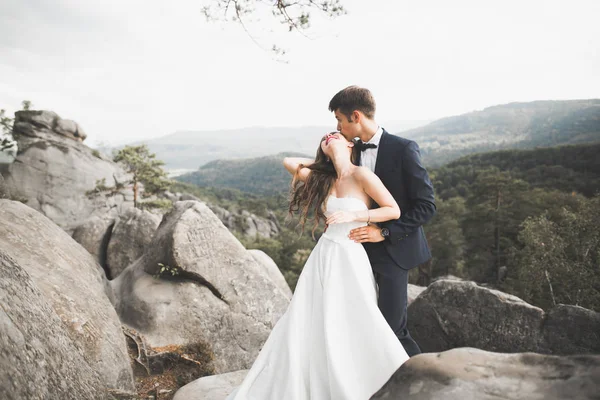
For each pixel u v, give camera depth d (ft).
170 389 13.00
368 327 6.53
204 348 15.21
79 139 117.80
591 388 3.15
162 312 15.67
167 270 16.92
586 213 75.10
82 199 106.83
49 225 13.66
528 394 3.31
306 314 7.14
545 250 74.59
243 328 17.02
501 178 153.89
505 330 13.75
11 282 6.39
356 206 7.19
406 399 3.65
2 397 4.36
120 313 15.90
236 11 12.64
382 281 7.54
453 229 139.54
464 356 3.90
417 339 15.71
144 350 14.03
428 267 113.19
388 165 7.66
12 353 5.04
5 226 11.46
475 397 3.41
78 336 9.79
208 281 16.92
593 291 67.51
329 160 7.88
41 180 103.35
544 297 74.64
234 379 10.57
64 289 10.78
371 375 6.32
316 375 6.69
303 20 12.53
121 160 104.78
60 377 6.24
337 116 7.91
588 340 12.46
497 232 142.41
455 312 14.82
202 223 17.57
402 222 7.35
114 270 22.33
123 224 23.24
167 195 216.95
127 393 9.46
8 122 104.68
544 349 13.05
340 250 7.14
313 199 7.74
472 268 135.85
